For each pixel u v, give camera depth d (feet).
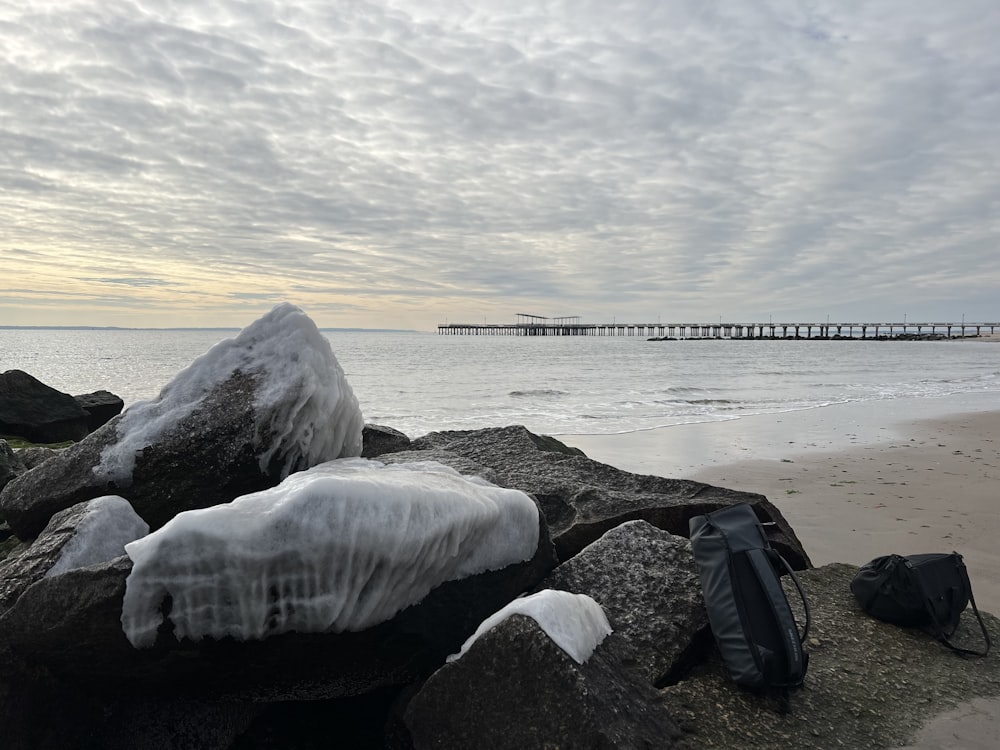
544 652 7.72
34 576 9.46
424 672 9.27
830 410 62.44
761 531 10.60
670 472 32.91
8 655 8.05
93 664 8.14
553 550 11.50
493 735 7.62
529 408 64.28
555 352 222.69
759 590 9.82
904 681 10.15
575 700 7.39
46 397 33.06
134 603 7.66
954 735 8.98
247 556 7.57
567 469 17.15
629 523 12.60
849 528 22.29
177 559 7.61
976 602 15.39
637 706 8.16
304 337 13.12
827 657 10.65
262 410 12.21
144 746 8.54
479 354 204.33
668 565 11.41
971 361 178.09
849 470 33.30
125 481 12.01
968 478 31.12
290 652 8.28
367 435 19.65
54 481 12.14
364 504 8.09
